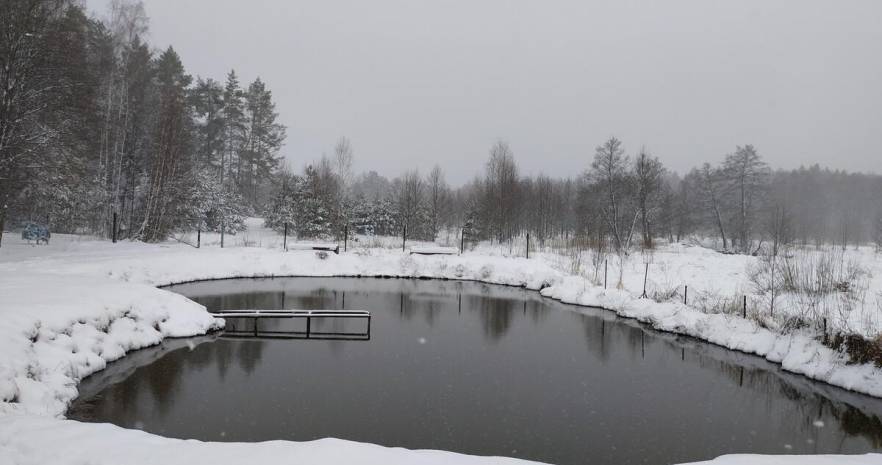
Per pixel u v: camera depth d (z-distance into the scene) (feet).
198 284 77.97
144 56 110.93
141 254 80.02
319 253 97.25
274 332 50.88
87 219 103.19
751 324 49.96
